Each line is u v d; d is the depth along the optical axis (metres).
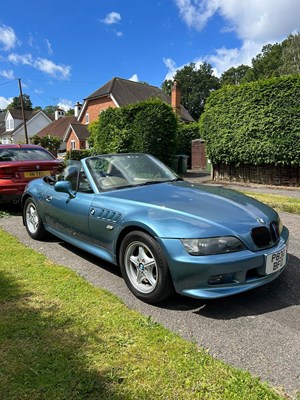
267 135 11.47
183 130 22.69
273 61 58.47
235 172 13.36
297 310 2.86
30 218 5.14
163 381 1.96
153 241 2.84
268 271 2.83
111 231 3.30
